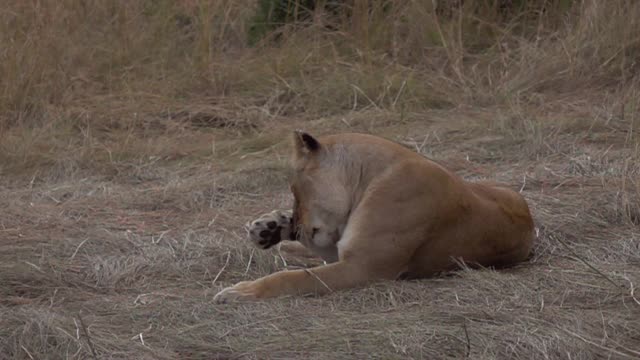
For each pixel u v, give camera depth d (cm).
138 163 1284
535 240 952
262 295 816
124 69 1606
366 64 1608
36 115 1435
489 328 739
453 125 1375
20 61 1482
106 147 1327
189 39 1739
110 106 1488
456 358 700
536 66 1538
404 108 1462
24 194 1169
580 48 1546
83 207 1115
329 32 1709
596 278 850
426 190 846
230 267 927
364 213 846
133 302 836
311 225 874
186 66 1630
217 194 1152
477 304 800
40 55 1522
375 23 1703
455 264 866
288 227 905
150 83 1576
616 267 880
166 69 1634
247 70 1616
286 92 1540
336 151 871
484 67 1608
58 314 790
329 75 1571
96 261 928
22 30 1595
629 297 807
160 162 1302
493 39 1689
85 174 1254
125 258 938
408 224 841
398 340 720
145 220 1079
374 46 1686
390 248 839
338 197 863
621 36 1540
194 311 796
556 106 1435
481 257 874
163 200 1138
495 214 879
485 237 869
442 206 848
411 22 1688
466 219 861
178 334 753
